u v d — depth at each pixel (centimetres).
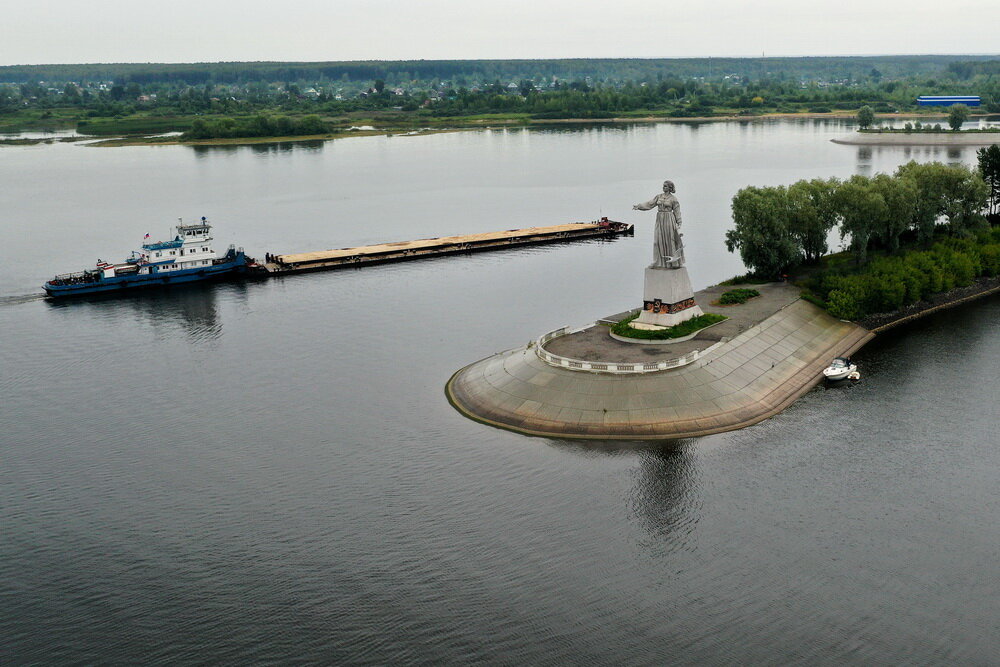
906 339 16675
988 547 9762
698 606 8894
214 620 8875
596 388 13025
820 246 19650
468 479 11388
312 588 9306
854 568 9431
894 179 19900
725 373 13600
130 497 11294
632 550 9819
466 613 8862
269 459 12188
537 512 10600
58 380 15812
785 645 8350
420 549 9912
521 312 19288
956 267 19138
